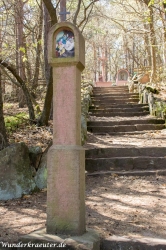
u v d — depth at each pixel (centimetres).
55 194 284
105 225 330
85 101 1093
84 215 297
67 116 289
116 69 3434
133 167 587
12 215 369
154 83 1367
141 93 1233
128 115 1046
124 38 2381
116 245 285
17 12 857
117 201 420
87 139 760
